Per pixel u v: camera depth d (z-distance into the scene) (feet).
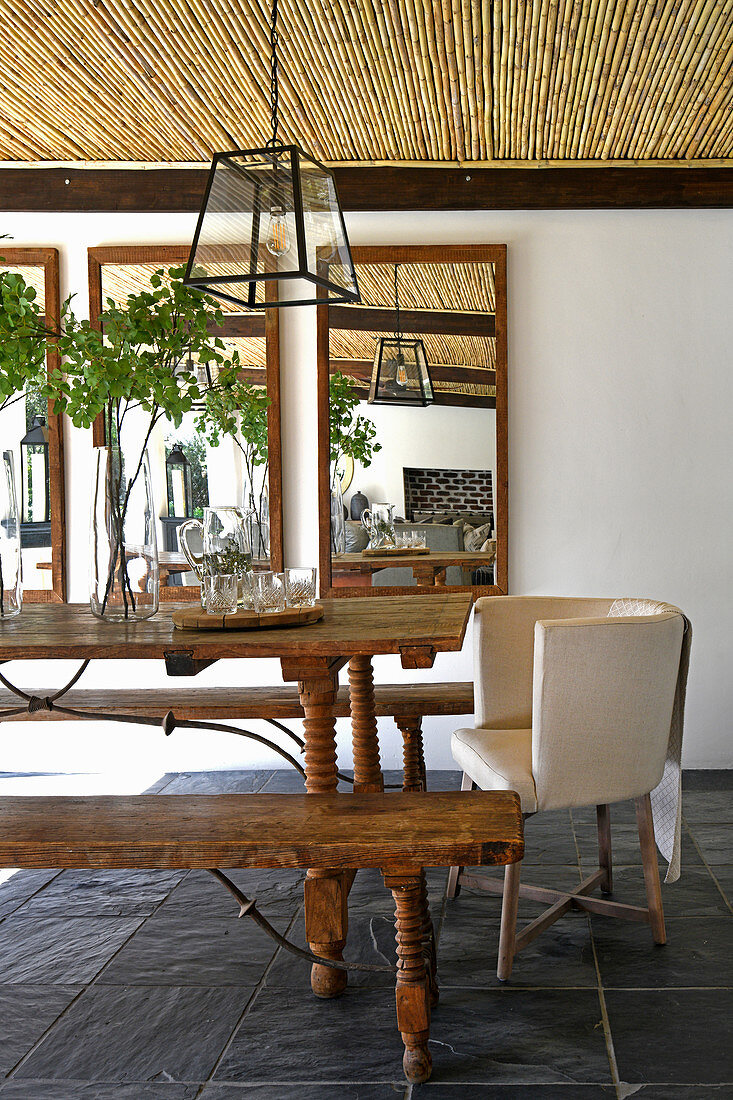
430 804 7.55
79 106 12.69
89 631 8.62
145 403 9.32
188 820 7.34
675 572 14.85
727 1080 6.83
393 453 14.98
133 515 9.18
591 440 14.84
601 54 11.13
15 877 11.46
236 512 8.96
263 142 14.03
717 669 14.87
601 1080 6.87
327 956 8.17
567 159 14.40
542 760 8.39
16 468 9.72
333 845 6.74
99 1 9.94
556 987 8.27
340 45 10.88
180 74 11.66
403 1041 7.43
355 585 15.10
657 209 14.53
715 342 14.62
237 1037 7.59
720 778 14.46
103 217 15.17
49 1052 7.45
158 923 9.93
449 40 10.77
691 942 9.07
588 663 8.30
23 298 9.29
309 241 8.09
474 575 14.94
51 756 15.71
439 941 9.27
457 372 14.87
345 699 11.55
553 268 14.75
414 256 14.75
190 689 12.71
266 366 15.06
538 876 10.72
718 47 11.00
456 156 14.40
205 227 8.21
